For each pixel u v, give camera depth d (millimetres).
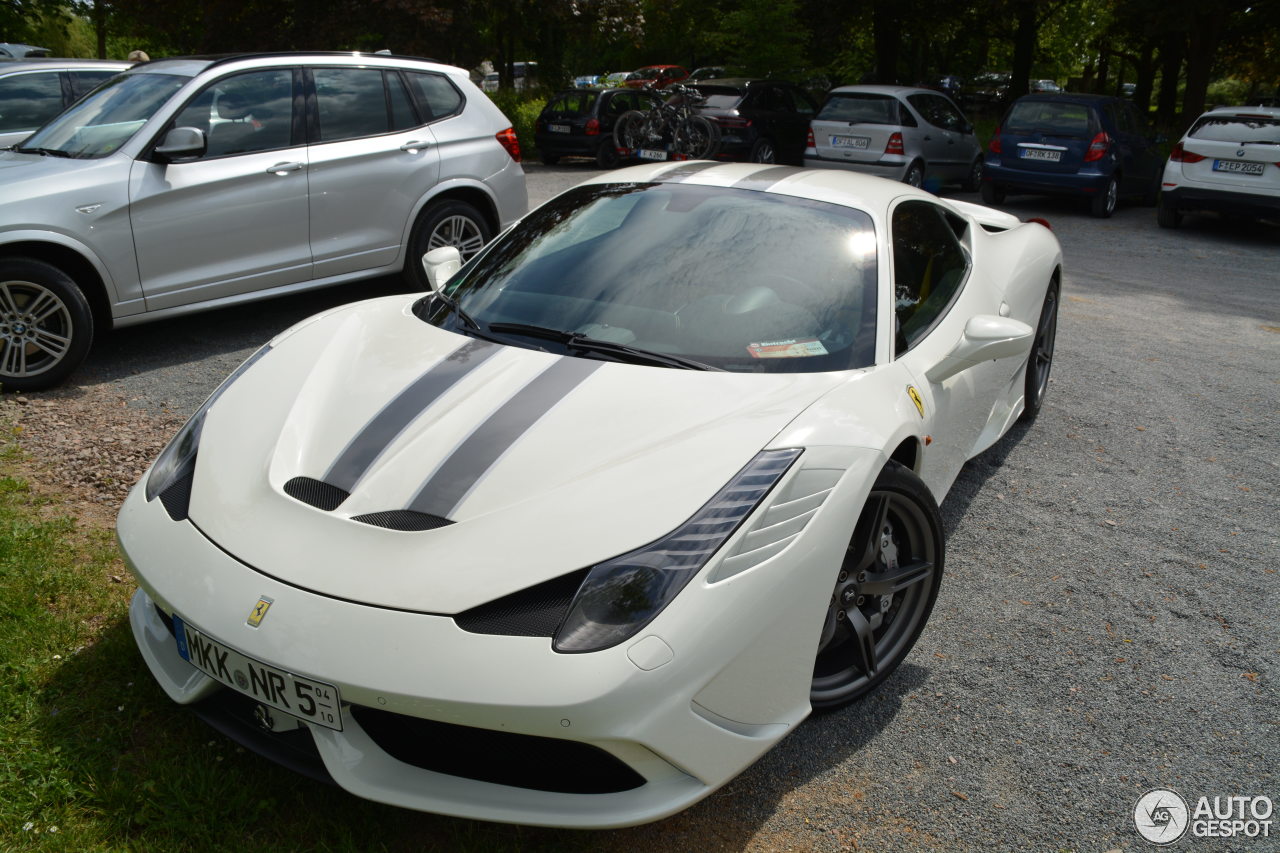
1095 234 11711
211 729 2373
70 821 2064
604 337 2727
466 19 18078
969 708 2701
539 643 1818
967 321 3264
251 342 5660
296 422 2406
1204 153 11695
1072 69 43469
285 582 1957
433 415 2355
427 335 2834
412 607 1866
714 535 2004
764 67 22906
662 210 3268
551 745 1877
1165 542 3750
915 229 3471
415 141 6180
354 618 1870
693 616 1906
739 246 3051
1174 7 20000
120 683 2500
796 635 2119
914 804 2326
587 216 3338
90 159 4973
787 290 2887
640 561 1935
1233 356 6422
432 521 2025
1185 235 11867
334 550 1990
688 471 2131
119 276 4957
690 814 2252
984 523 3859
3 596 2812
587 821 1872
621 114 17000
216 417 2518
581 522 1993
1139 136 13680
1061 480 4297
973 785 2400
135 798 2121
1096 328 7047
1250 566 3586
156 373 5094
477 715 1788
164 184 5059
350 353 2762
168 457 2471
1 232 4527
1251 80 38750
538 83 24281
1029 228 4824
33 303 4652
